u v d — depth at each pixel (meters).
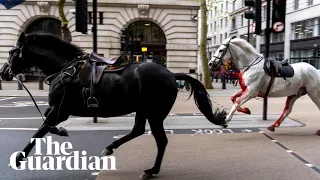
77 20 8.88
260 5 9.10
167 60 27.62
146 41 28.47
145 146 6.76
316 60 33.25
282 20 9.01
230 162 5.63
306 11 34.75
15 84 27.12
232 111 7.40
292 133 7.97
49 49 5.05
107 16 26.73
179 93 19.95
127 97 4.73
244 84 7.59
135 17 26.98
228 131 8.30
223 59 7.74
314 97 7.80
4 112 12.58
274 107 12.90
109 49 26.92
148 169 4.85
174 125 9.14
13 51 5.04
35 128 9.13
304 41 35.12
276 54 42.03
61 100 4.79
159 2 26.84
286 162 5.62
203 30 23.50
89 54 5.11
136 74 4.70
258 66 7.50
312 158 5.85
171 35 27.39
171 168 5.32
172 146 6.75
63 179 4.90
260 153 6.19
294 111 11.52
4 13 26.94
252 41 48.91
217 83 33.31
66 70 4.87
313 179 4.79
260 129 8.52
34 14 26.83
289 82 7.56
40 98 17.98
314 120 9.70
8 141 7.45
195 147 6.66
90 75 4.76
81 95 4.78
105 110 4.82
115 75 4.75
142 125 5.10
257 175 4.97
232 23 57.31
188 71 27.80
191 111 12.26
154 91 4.66
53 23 27.52
